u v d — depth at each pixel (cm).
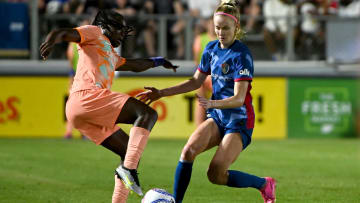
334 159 3447
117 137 1964
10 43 4272
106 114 1894
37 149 3650
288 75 4334
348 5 4788
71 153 3506
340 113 4384
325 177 2884
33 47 4297
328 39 4450
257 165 3212
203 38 3950
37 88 4194
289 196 2448
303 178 2852
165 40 4388
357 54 4425
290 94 4341
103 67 1941
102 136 1952
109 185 2636
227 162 1894
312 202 2341
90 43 1934
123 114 1894
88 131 1953
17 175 2839
